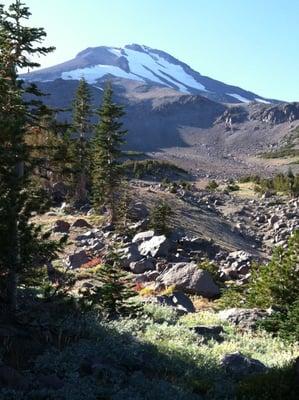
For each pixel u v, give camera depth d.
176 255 41.78
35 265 15.81
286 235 66.56
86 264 36.34
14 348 12.02
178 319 21.19
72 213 59.31
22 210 15.70
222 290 29.95
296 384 11.33
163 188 93.62
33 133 20.17
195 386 12.16
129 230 48.22
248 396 11.23
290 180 105.00
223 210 81.62
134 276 34.41
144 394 10.86
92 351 12.45
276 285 23.92
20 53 18.31
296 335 18.31
